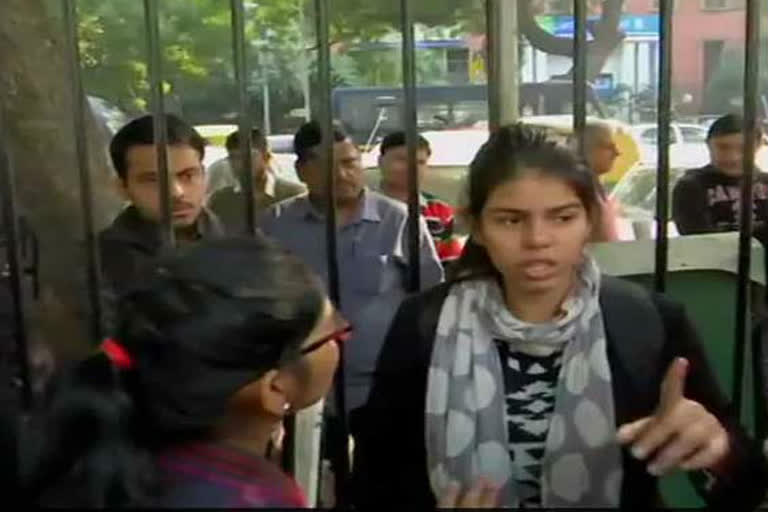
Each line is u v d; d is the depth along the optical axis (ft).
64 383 4.38
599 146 11.48
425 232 10.85
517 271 5.85
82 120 7.32
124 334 4.43
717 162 14.08
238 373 4.37
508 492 5.87
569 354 5.90
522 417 5.93
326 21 7.23
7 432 4.76
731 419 6.03
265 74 19.69
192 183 9.85
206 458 4.30
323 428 7.23
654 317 5.94
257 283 4.46
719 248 7.70
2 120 7.36
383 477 6.37
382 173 13.52
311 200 11.12
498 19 7.47
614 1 18.35
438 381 6.03
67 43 7.27
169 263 4.58
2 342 7.61
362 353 9.23
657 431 5.43
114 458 4.20
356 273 10.36
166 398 4.31
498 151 5.94
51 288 9.91
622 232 11.36
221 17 20.16
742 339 7.00
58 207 10.93
